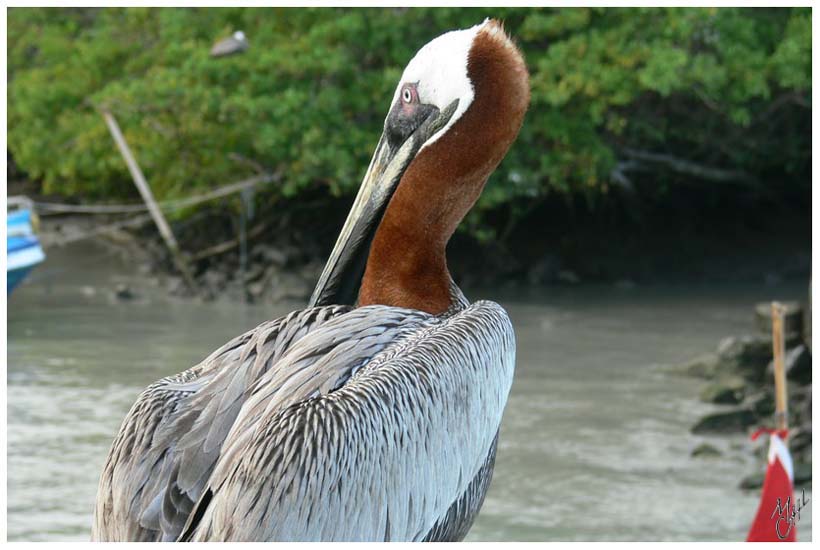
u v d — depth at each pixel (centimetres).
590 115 2216
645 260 2512
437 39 476
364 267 494
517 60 468
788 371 1432
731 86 2072
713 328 1855
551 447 1216
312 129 2072
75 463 1138
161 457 381
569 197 2552
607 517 1009
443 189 461
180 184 2366
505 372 431
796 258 2483
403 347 405
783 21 2167
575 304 2116
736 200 2741
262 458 354
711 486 1101
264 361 407
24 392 1420
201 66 2111
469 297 2209
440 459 392
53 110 2423
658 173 2577
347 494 361
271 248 2373
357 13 2128
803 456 1191
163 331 1834
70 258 2606
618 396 1426
